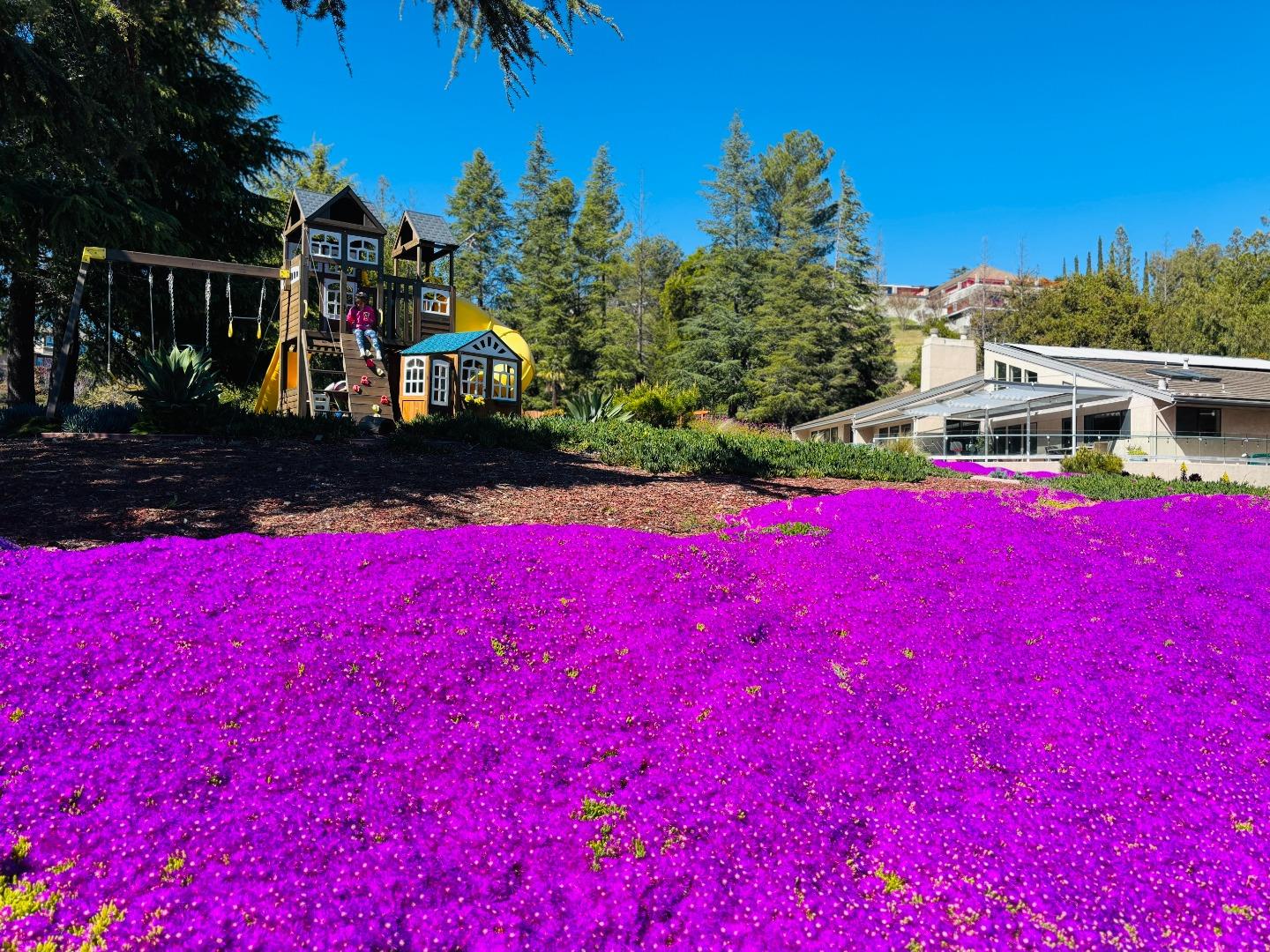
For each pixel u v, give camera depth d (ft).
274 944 10.99
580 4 24.31
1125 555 30.22
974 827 14.82
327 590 20.76
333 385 59.77
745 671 19.43
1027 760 17.11
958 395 114.73
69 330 52.49
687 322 183.62
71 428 46.80
